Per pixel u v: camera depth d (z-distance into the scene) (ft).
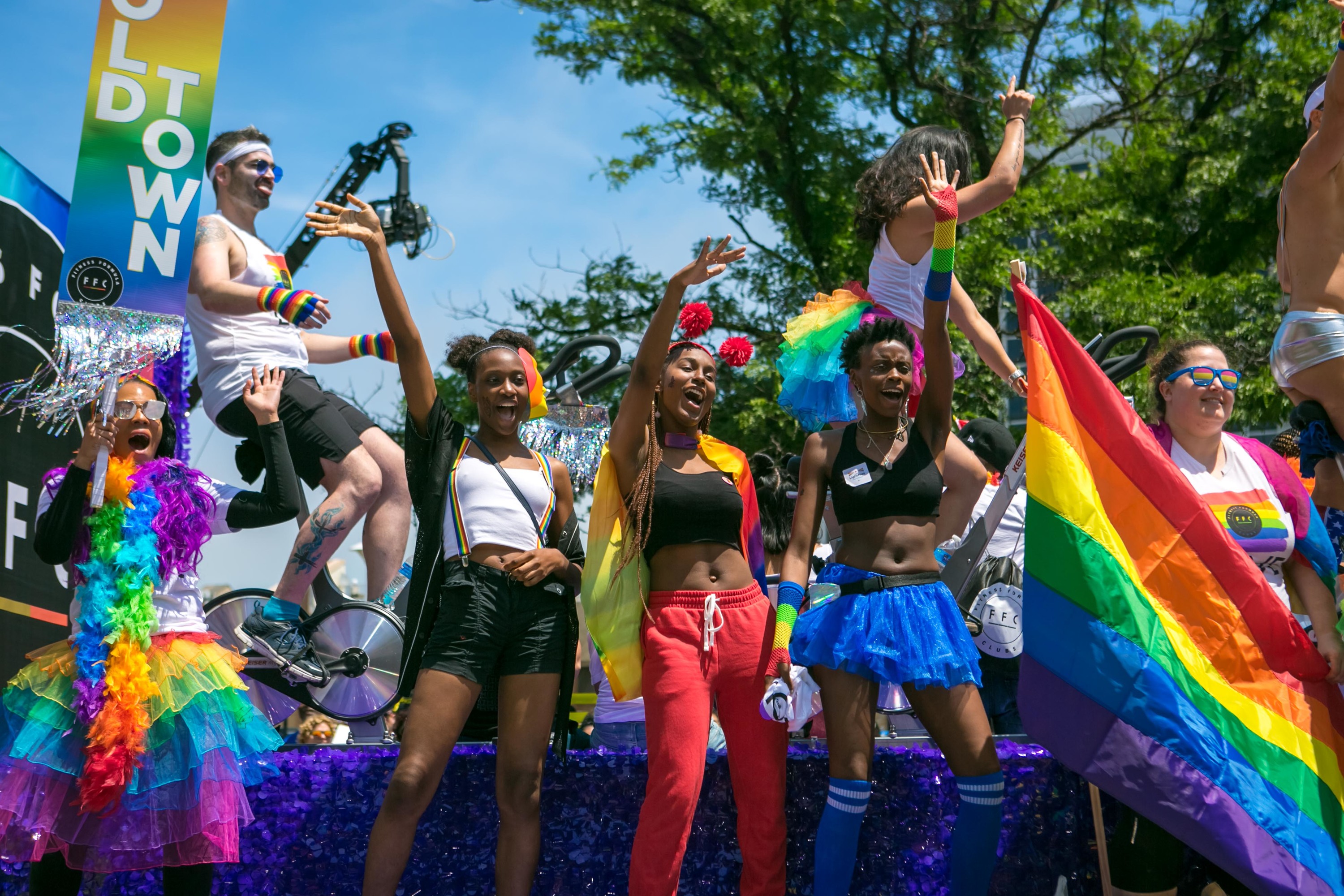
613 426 11.87
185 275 12.34
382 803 12.20
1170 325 40.55
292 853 12.50
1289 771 11.07
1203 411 12.31
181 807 10.66
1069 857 12.60
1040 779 12.71
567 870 12.47
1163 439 12.72
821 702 12.67
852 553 11.44
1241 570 11.52
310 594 13.67
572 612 11.98
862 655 10.78
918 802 12.58
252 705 11.63
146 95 12.44
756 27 45.19
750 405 41.55
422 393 12.01
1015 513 14.56
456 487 11.88
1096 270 46.14
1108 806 12.55
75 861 10.75
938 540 13.87
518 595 11.57
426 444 12.07
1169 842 11.59
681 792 10.84
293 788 12.58
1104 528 11.39
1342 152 11.43
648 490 11.61
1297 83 45.14
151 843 10.53
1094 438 12.01
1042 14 47.73
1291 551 12.14
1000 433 16.49
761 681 11.41
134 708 10.44
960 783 11.00
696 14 46.26
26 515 14.55
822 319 14.15
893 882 12.42
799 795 12.57
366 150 34.17
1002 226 43.37
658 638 11.39
